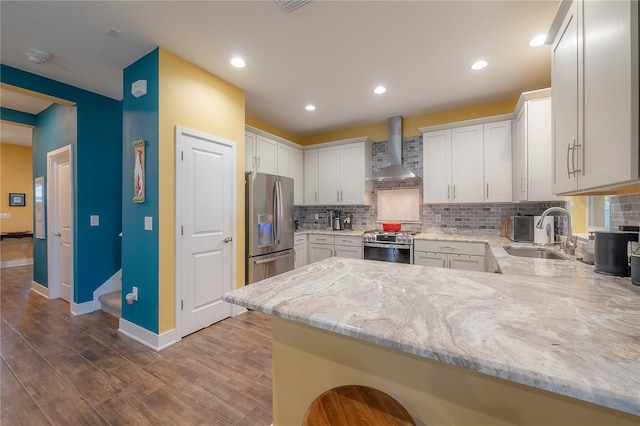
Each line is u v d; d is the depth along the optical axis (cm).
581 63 118
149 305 234
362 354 98
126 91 255
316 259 430
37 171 384
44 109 365
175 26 203
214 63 254
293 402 114
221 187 285
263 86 301
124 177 257
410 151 408
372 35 215
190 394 172
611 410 63
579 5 120
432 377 85
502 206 353
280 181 370
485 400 77
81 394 171
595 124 107
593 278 133
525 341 69
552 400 69
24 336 249
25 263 571
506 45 228
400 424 77
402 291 112
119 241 340
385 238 368
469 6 184
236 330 263
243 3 180
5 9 182
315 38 218
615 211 178
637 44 82
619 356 62
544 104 260
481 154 333
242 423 150
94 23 198
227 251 291
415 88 307
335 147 451
